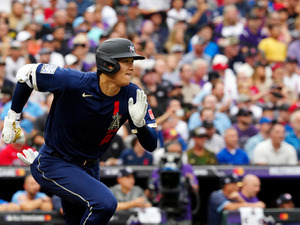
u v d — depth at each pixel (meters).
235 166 27.16
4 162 26.47
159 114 32.22
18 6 41.03
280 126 29.31
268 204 29.97
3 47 37.09
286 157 29.64
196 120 32.12
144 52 38.75
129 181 25.45
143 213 24.05
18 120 14.95
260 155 29.56
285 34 46.19
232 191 26.08
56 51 38.34
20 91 14.53
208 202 29.31
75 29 41.59
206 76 38.25
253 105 35.97
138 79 33.66
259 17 44.19
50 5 45.00
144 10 45.97
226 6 45.56
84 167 15.10
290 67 40.41
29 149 15.21
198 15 46.03
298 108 33.09
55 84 14.23
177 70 39.12
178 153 25.12
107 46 14.12
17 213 23.56
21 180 27.16
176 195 23.95
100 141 14.97
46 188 14.88
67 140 14.71
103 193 14.23
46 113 27.64
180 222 24.45
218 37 42.56
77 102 14.38
